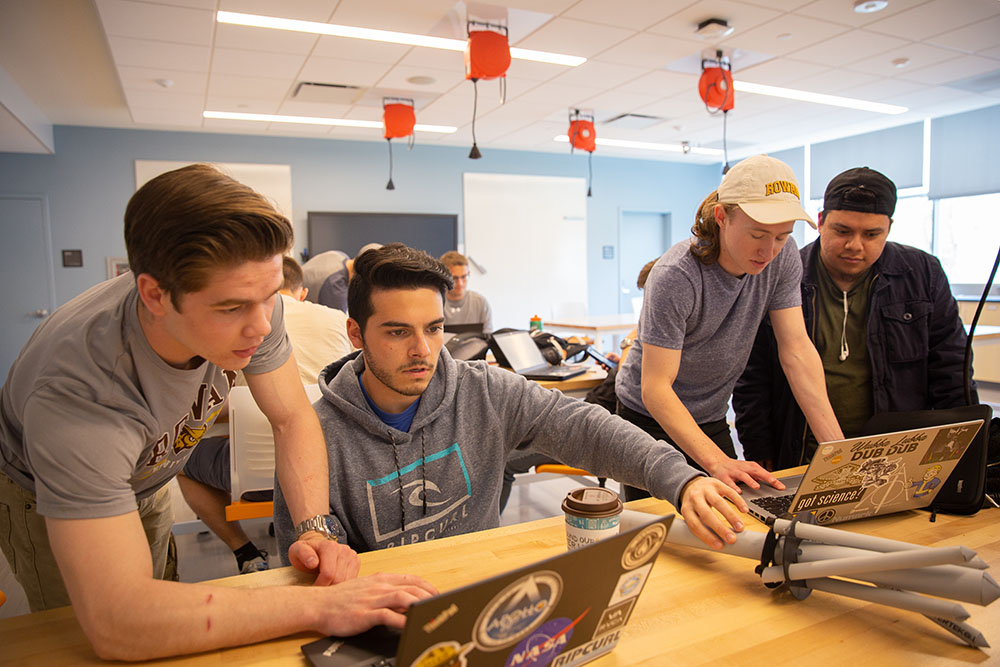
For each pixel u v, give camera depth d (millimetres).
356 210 7695
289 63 4680
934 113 7043
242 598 751
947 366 1602
